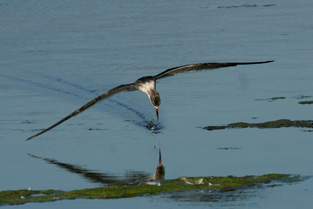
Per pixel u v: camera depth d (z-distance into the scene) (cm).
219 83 2236
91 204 1215
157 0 4334
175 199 1234
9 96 2155
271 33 3169
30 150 1585
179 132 1712
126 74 2427
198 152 1535
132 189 1291
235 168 1412
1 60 2736
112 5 4131
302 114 1836
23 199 1248
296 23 3431
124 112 1933
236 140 1620
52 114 1928
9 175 1402
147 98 2070
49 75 2438
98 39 3127
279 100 1995
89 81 2331
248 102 1983
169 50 2828
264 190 1267
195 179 1338
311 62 2500
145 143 1627
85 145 1622
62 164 1476
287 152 1510
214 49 2822
